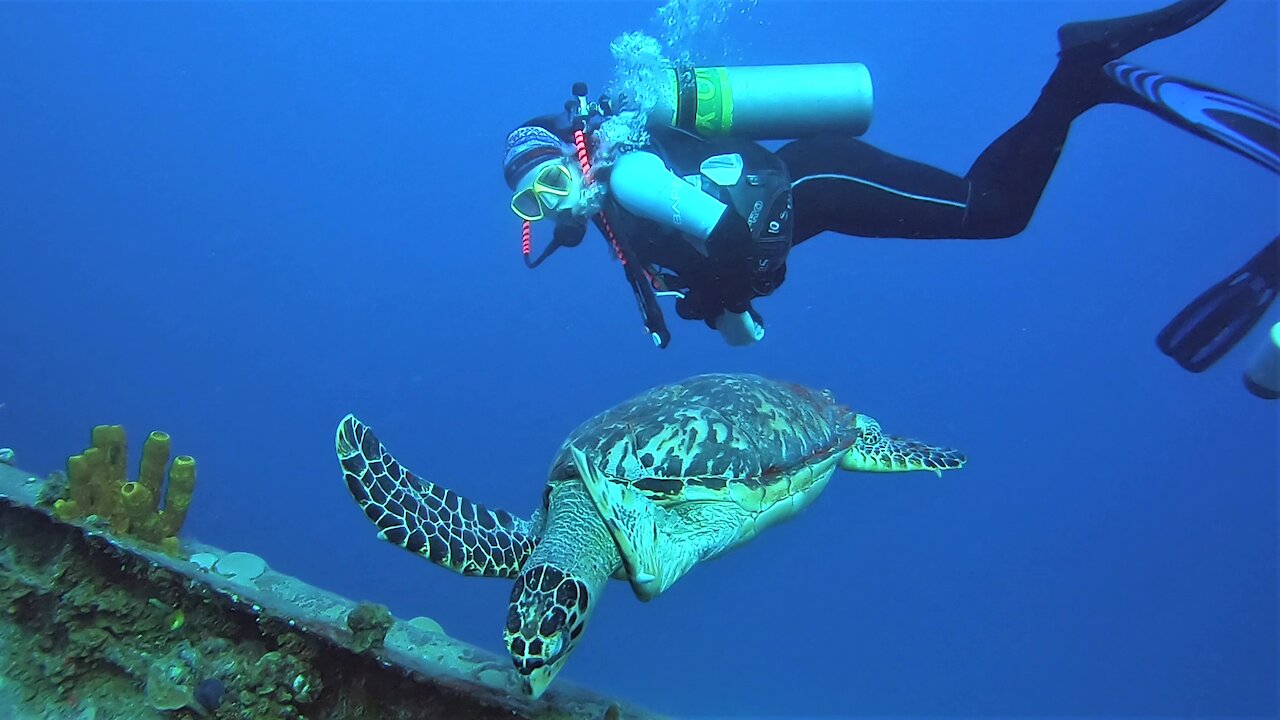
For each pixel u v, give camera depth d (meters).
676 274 2.17
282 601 1.70
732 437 2.03
